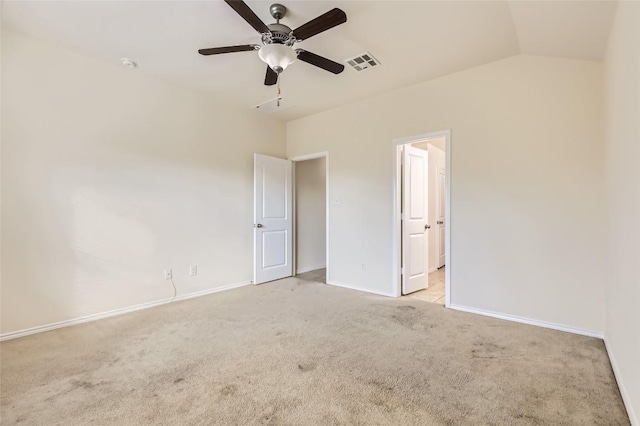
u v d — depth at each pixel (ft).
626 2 5.74
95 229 9.85
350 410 5.30
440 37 8.50
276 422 5.00
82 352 7.49
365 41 8.70
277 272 15.43
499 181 9.91
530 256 9.40
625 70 5.89
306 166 17.70
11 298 8.37
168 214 11.64
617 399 5.60
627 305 5.63
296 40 7.28
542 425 4.91
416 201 13.62
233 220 13.83
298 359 7.12
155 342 8.07
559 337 8.36
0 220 8.21
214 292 13.04
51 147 9.00
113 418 5.08
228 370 6.63
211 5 7.20
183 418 5.09
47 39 8.73
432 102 11.33
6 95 8.28
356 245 13.71
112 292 10.21
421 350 7.59
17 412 5.23
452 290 10.91
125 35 8.50
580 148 8.66
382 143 12.81
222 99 13.28
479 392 5.81
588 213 8.55
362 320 9.71
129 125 10.59
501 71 9.85
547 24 7.40
